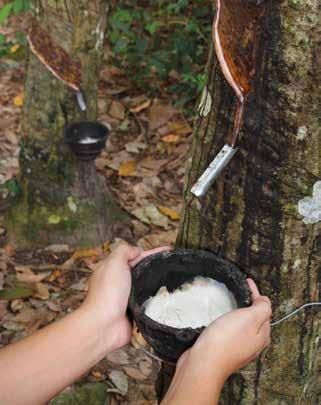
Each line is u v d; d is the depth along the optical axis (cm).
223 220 119
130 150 311
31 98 245
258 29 102
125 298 119
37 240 258
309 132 106
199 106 121
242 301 114
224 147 110
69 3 221
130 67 363
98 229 261
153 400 204
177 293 125
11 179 272
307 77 102
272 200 112
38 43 223
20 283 242
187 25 334
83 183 256
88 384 202
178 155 309
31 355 109
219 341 102
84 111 249
